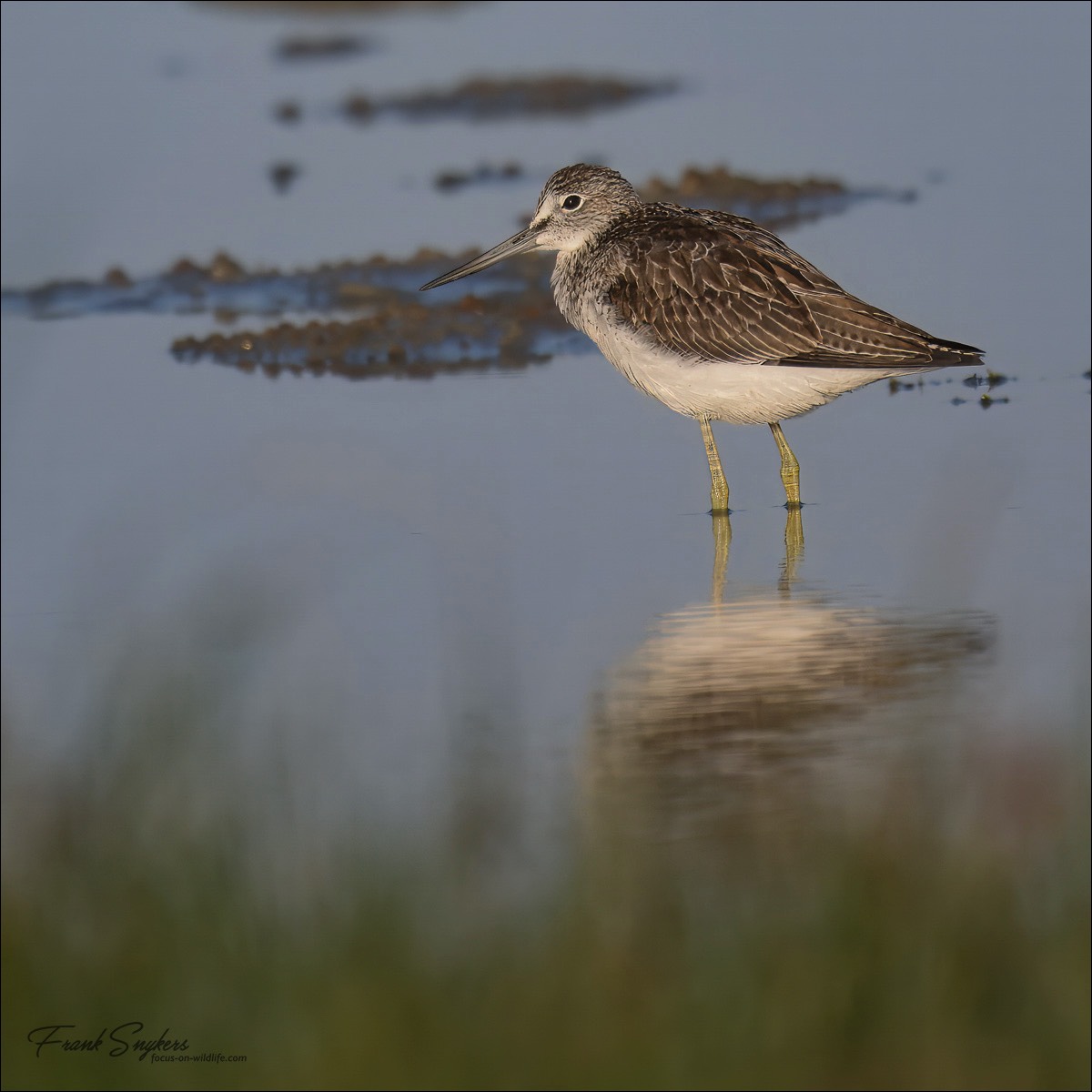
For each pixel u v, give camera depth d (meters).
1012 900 7.64
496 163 31.53
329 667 12.41
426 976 7.21
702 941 7.54
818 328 15.31
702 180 29.12
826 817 9.34
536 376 20.67
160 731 9.36
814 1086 6.56
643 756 10.81
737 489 17.14
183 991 7.24
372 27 43.12
